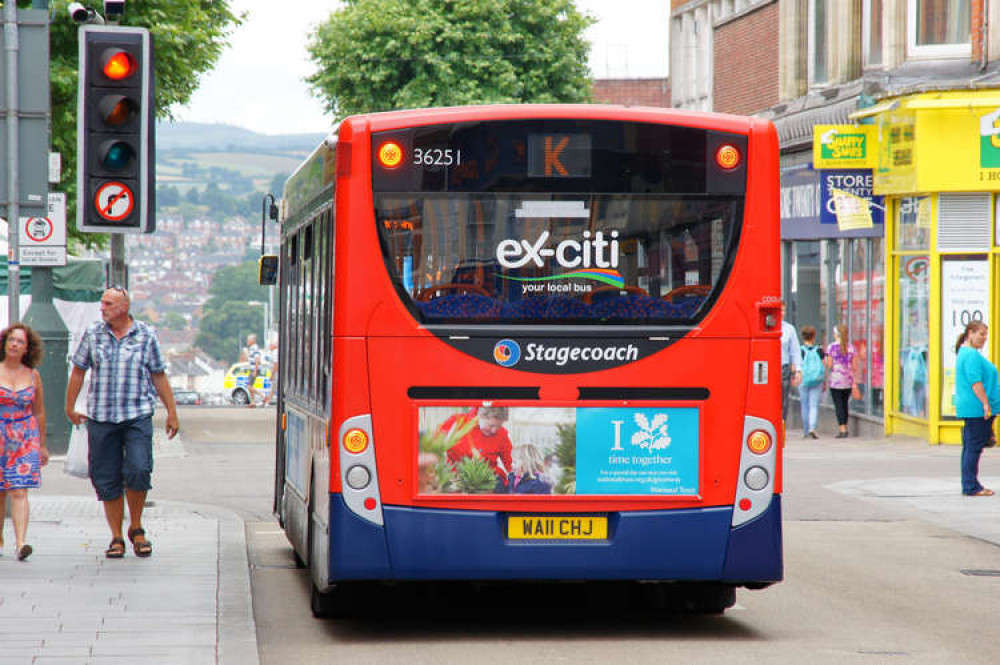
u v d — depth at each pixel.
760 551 14.30
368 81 86.25
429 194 14.15
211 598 15.68
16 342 18.80
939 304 38.22
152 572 17.56
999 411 27.39
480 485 14.08
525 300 14.20
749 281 14.38
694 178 14.38
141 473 18.56
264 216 23.22
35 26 19.14
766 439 14.35
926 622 15.56
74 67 45.75
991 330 37.94
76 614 14.70
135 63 18.86
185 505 25.89
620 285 14.27
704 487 14.27
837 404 43.78
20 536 18.69
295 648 13.98
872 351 43.66
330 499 14.08
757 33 57.97
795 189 48.66
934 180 37.78
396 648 13.98
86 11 22.34
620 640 14.43
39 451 18.95
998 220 37.84
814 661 13.31
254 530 23.86
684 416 14.27
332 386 14.12
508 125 14.20
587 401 14.18
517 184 14.22
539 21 87.12
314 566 15.41
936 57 41.53
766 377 14.36
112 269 22.69
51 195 26.98
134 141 18.91
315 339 16.05
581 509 14.16
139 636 13.55
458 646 14.10
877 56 45.56
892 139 39.78
